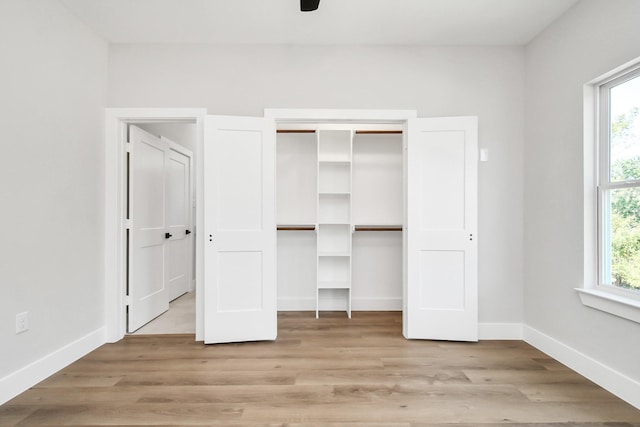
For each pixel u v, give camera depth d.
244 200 3.02
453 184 3.04
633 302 2.04
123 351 2.84
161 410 1.95
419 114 3.17
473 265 3.01
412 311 3.08
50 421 1.85
